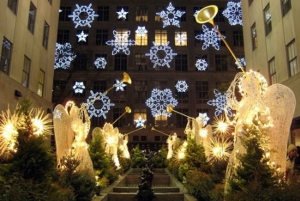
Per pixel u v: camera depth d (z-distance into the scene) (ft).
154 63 164.25
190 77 163.32
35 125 21.71
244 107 25.85
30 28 70.64
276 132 24.73
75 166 30.45
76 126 34.24
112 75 161.99
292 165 27.73
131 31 167.63
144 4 172.35
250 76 26.37
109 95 159.53
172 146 84.17
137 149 97.76
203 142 48.44
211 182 30.48
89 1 170.19
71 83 159.74
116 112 158.71
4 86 55.01
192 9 172.45
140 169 85.97
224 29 169.27
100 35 168.55
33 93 69.10
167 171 76.64
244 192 21.39
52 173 24.35
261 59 72.02
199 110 159.94
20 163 20.54
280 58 62.34
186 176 42.01
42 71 78.28
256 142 23.00
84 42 166.91
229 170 25.49
